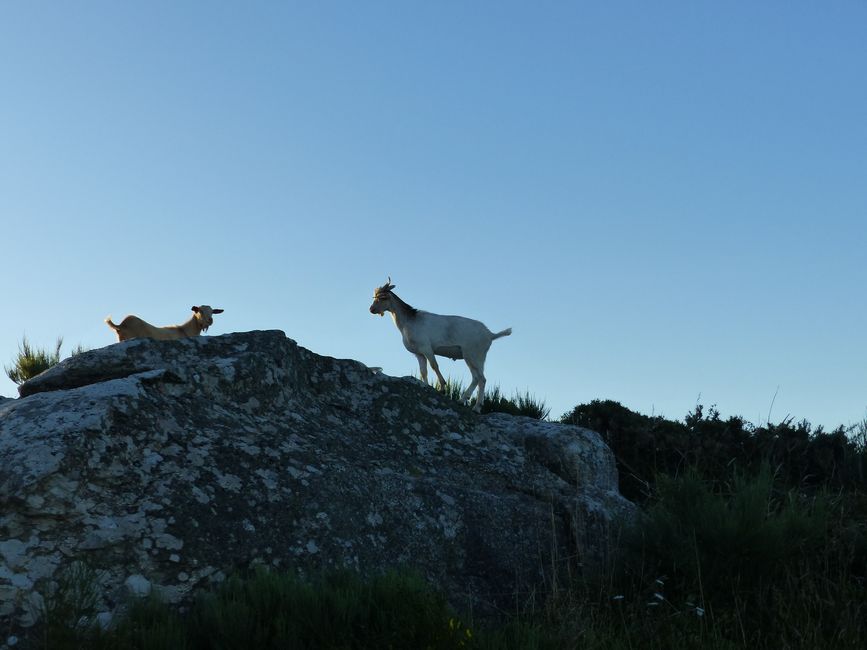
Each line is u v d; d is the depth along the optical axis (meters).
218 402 5.25
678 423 8.61
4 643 3.57
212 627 3.82
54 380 5.42
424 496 5.36
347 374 6.40
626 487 7.76
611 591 4.94
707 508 5.23
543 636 4.28
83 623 3.69
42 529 3.95
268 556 4.37
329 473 4.99
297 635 3.83
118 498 4.20
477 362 12.39
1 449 4.13
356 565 4.61
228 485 4.54
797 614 4.50
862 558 5.18
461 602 4.96
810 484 7.80
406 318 12.26
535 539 5.59
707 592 4.82
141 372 5.22
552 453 6.78
